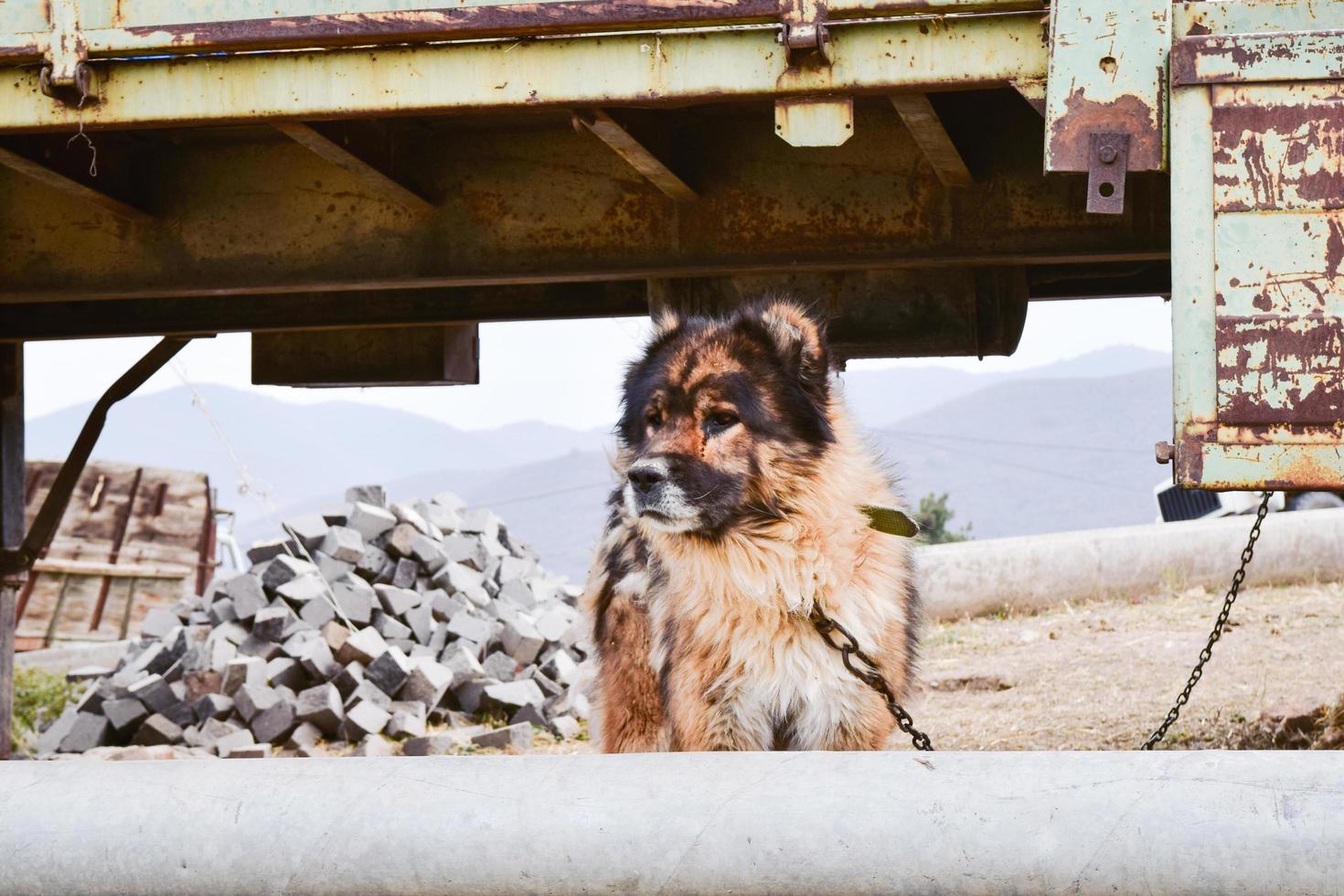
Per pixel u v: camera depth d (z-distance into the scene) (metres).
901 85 3.80
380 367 6.90
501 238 5.43
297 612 9.58
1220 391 3.31
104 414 6.83
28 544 6.89
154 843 3.21
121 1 4.10
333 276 5.53
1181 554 11.55
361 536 10.26
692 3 3.84
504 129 5.42
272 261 5.58
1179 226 3.37
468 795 3.18
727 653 4.32
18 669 12.38
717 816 3.07
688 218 5.30
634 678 4.92
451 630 9.84
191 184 5.64
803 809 3.05
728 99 3.97
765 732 4.39
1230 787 2.96
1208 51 3.38
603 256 5.36
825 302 5.88
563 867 3.09
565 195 5.39
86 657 16.31
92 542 18.61
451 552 10.87
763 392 4.36
